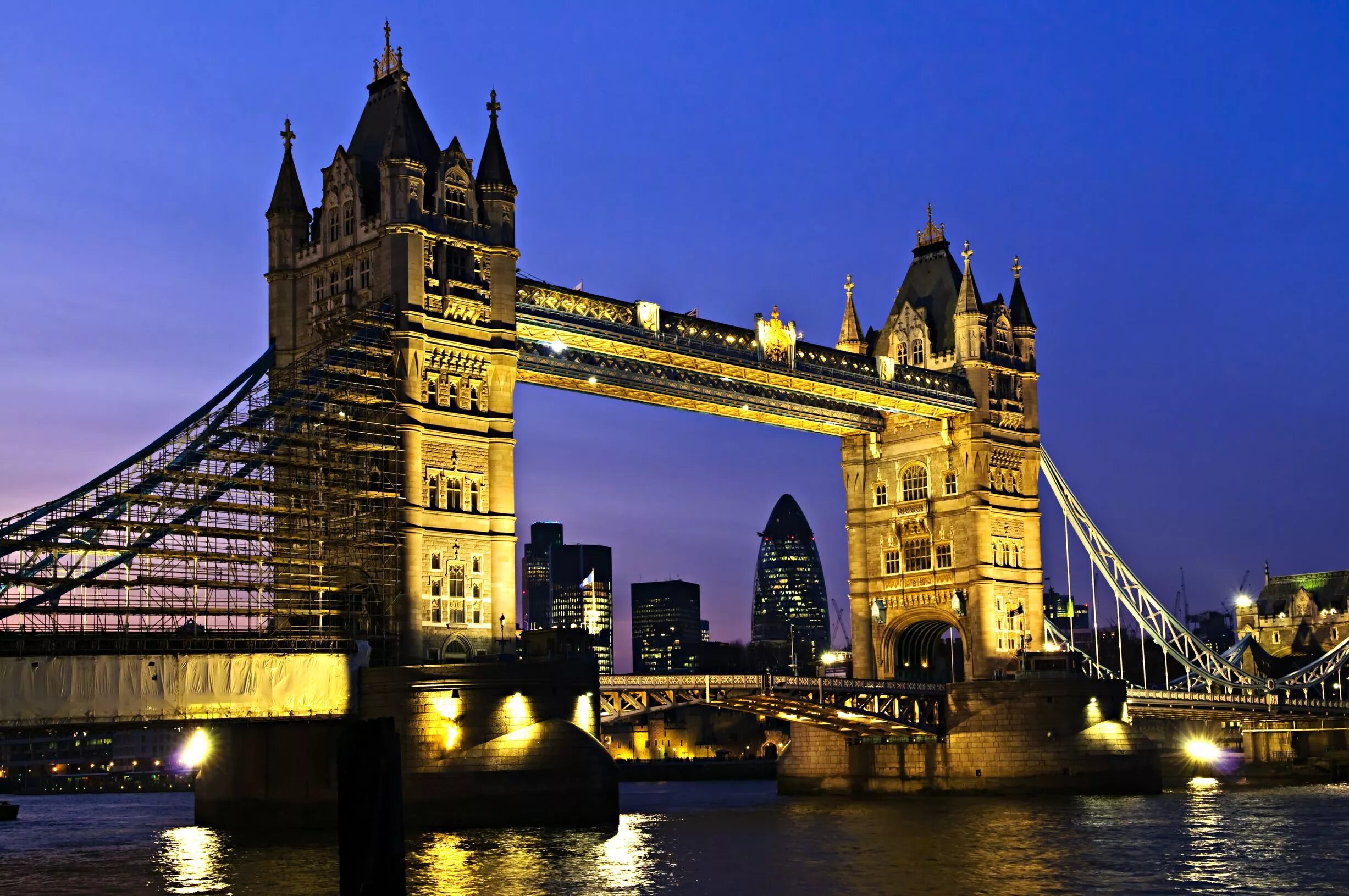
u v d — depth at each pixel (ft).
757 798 518.37
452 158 371.97
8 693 290.56
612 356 410.93
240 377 372.99
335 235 376.89
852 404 503.20
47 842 371.97
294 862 290.56
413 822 326.03
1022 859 297.94
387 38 390.63
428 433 355.56
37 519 316.60
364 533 342.03
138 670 306.55
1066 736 459.32
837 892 255.50
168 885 264.31
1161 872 277.44
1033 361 522.06
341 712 333.21
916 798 472.03
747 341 433.48
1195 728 652.89
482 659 348.79
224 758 375.04
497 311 372.79
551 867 276.41
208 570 333.21
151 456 334.85
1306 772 603.67
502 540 365.81
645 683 412.16
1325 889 256.93
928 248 531.50
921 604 506.48
